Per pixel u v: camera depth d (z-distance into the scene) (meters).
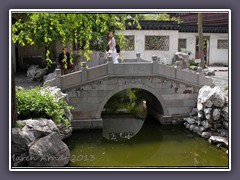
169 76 13.80
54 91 11.78
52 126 9.20
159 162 10.66
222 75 18.89
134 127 14.70
